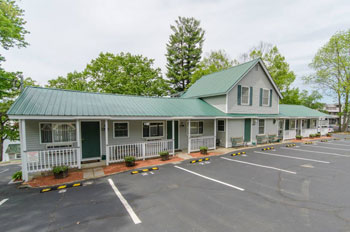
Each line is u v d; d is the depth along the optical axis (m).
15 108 6.52
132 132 10.22
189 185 5.87
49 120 8.09
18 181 6.42
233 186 5.74
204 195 5.07
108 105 9.17
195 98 15.38
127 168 7.86
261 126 15.22
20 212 4.19
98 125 9.16
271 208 4.26
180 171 7.45
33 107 6.94
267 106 15.48
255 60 14.20
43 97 8.04
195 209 4.26
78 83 22.91
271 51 28.89
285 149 12.45
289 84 29.34
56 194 5.23
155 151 10.02
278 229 3.42
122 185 5.92
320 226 3.50
